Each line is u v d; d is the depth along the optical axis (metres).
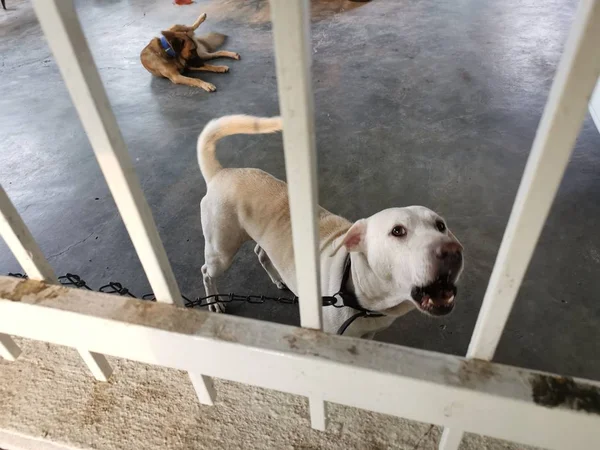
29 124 4.04
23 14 6.77
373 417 1.25
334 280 1.58
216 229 1.86
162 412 1.31
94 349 1.12
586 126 3.29
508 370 0.83
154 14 6.39
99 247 2.70
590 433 0.79
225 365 0.99
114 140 0.75
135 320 1.00
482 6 5.65
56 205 3.06
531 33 4.87
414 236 1.30
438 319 2.10
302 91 0.57
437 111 3.69
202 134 1.82
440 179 2.99
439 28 5.15
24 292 1.08
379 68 4.41
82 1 7.08
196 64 4.77
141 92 4.50
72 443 1.27
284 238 1.72
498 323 0.78
